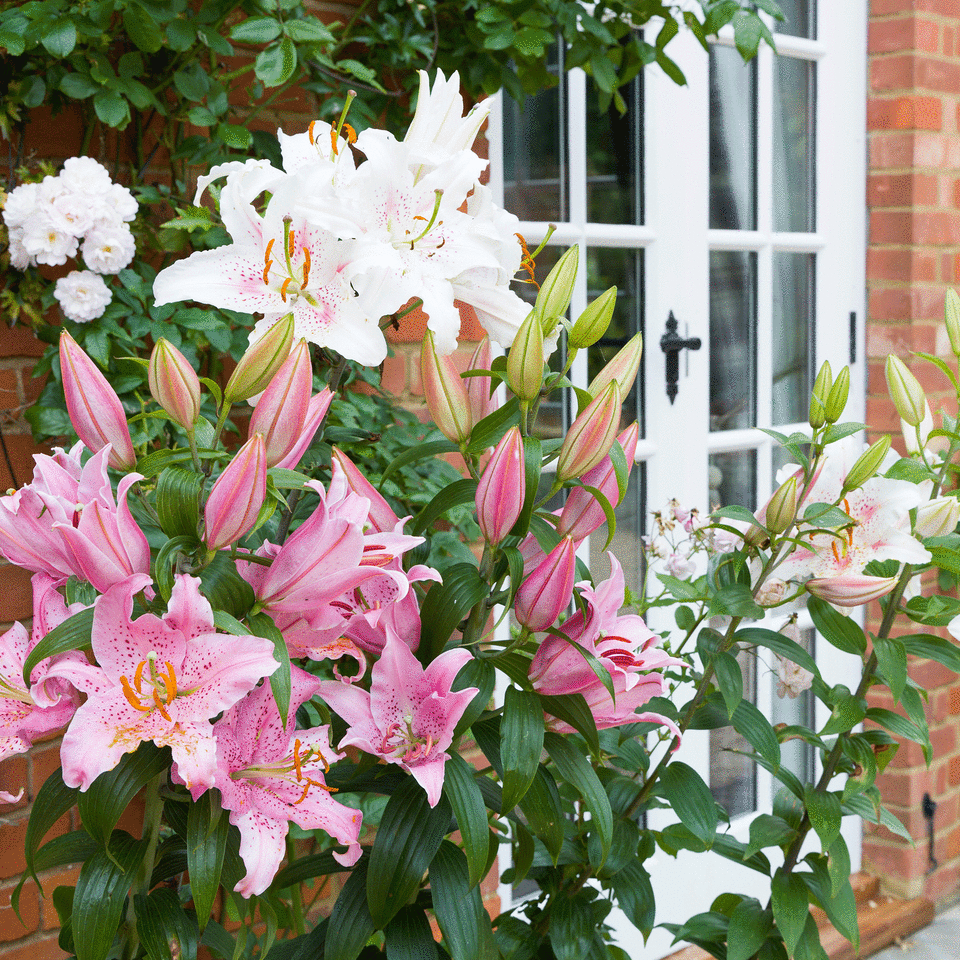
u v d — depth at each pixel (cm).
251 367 82
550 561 88
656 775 131
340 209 86
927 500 138
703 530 146
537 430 225
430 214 91
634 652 97
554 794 97
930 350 267
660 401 239
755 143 252
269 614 87
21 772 158
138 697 77
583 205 223
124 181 161
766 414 259
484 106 97
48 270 153
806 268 265
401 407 187
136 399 153
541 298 96
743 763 260
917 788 267
